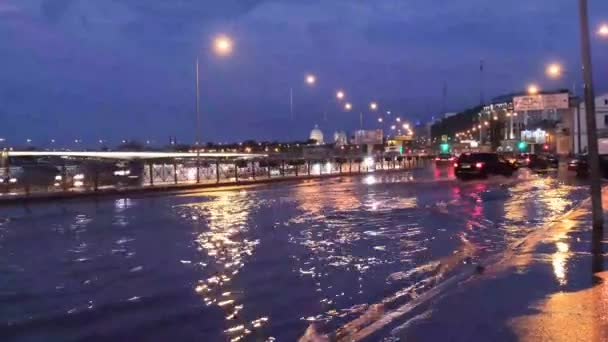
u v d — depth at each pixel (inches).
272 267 441.1
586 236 527.2
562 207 858.8
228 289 371.2
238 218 780.6
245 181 1801.2
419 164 3612.2
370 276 406.0
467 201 986.7
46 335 281.6
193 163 2172.7
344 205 949.8
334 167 2652.6
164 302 340.2
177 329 288.5
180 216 821.9
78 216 863.1
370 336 263.4
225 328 289.0
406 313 301.0
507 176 1953.7
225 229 665.6
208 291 366.6
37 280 404.8
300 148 5531.5
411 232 622.8
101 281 398.9
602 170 1796.3
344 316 306.0
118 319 307.1
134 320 304.8
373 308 319.6
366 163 2979.8
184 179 1747.0
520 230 626.5
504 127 6210.6
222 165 1988.2
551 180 1673.2
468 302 310.3
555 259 420.5
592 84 573.6
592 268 386.6
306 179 2080.5
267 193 1328.7
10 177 1337.4
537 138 5113.2
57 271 435.5
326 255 490.9
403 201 1006.4
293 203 1014.4
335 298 345.7
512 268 393.4
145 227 698.2
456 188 1347.2
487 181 1657.2
